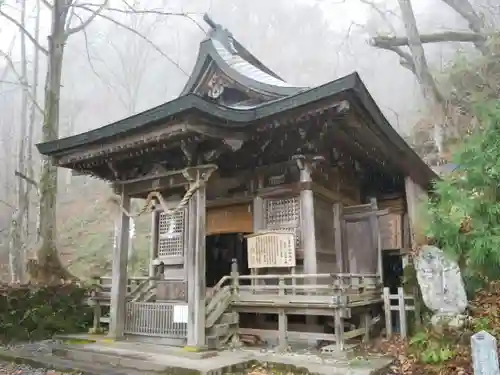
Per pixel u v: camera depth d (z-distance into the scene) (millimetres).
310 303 7996
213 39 12570
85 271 21719
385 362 7016
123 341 9109
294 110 8047
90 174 10531
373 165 11953
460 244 7441
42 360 8195
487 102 8727
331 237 10727
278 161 10273
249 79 11133
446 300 7207
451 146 16125
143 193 9828
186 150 8281
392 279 13688
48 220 13328
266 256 9828
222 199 11102
